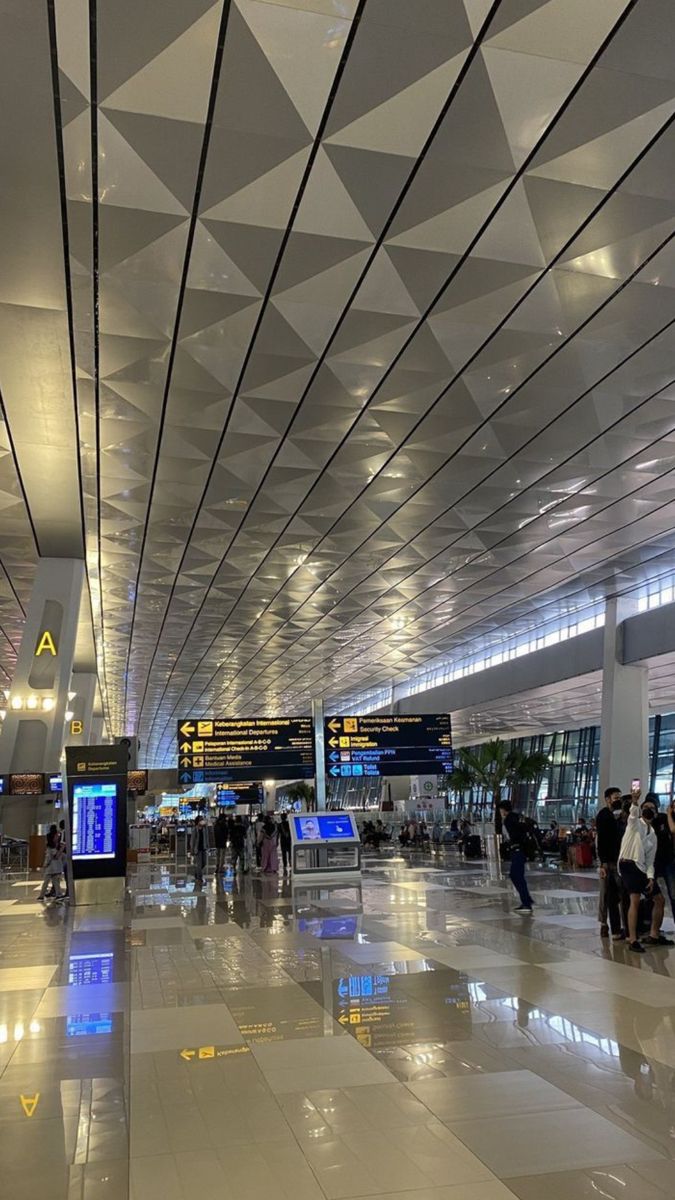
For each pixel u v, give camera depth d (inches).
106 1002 287.9
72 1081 200.7
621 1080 190.2
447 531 767.1
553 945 376.2
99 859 637.9
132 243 359.3
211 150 308.8
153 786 1524.4
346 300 406.3
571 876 742.5
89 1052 225.5
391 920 481.1
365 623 1152.2
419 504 695.7
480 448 585.6
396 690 1785.2
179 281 387.2
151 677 1565.0
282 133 301.3
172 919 520.4
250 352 452.1
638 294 410.9
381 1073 199.8
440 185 332.5
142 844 1469.0
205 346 443.8
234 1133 165.6
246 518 720.3
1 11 254.2
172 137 302.0
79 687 1413.6
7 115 293.1
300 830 840.3
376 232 358.6
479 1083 190.7
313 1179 144.3
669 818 381.1
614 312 425.1
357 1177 144.6
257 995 291.3
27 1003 289.7
